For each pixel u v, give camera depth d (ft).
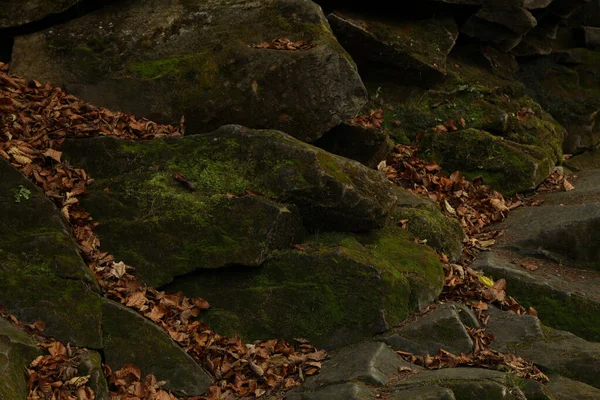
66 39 26.30
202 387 18.40
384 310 20.29
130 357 18.42
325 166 21.84
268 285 20.67
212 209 21.16
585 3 37.76
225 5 27.20
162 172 21.98
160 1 27.50
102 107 25.32
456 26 33.53
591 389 18.56
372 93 31.99
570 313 22.84
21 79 25.45
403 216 24.14
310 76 25.22
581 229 25.25
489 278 23.53
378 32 31.35
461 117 31.96
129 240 20.93
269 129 24.72
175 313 19.98
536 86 37.24
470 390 17.10
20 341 16.97
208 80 25.38
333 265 20.63
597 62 38.11
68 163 22.07
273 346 19.92
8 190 19.88
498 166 29.76
